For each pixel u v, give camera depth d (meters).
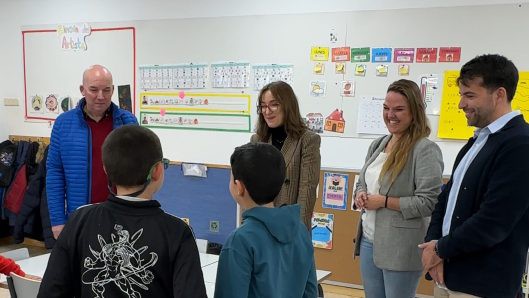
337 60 3.85
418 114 2.06
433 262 1.71
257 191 1.35
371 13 3.72
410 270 2.02
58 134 2.42
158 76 4.47
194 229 4.29
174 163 4.34
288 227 1.36
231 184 1.42
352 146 3.85
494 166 1.57
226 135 4.27
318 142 2.20
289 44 4.00
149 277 1.20
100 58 4.69
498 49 3.42
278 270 1.33
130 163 1.25
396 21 3.66
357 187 2.37
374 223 2.14
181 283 1.19
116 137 1.28
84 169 2.41
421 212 1.96
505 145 1.56
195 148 4.39
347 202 3.75
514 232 1.57
